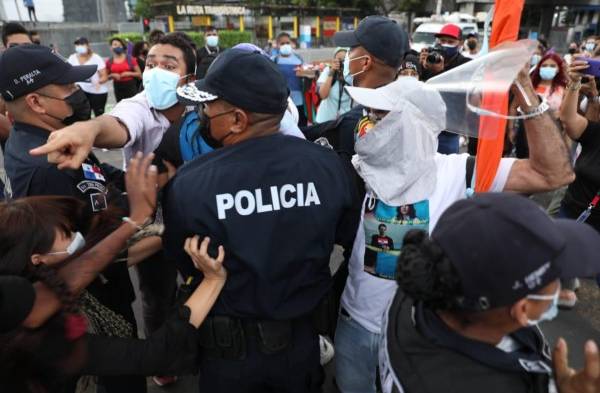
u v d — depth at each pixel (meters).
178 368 1.35
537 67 3.54
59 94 1.70
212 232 1.33
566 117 2.50
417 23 19.22
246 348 1.42
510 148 3.01
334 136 2.18
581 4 23.45
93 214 1.52
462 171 1.51
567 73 2.52
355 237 1.58
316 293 1.49
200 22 20.44
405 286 0.92
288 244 1.38
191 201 1.32
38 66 1.63
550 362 0.98
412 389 0.95
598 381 0.88
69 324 1.14
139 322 2.98
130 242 1.57
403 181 1.43
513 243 0.81
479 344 0.93
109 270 1.74
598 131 2.50
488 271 0.81
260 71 1.33
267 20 21.91
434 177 1.46
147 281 2.45
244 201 1.33
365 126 1.66
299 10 22.59
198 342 1.47
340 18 24.03
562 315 3.05
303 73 6.04
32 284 1.12
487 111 1.29
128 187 1.32
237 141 1.42
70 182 1.64
